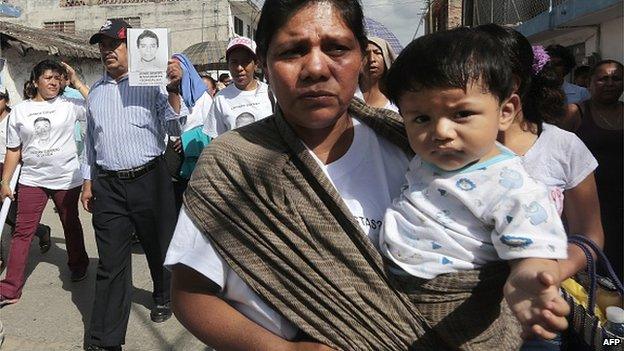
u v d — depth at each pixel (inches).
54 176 173.0
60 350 138.6
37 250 218.4
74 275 184.4
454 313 47.2
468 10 565.9
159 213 145.9
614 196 142.1
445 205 47.9
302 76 48.7
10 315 158.4
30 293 174.9
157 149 144.1
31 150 169.2
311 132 53.5
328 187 49.9
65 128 174.9
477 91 45.8
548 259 42.0
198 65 628.1
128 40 131.4
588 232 74.8
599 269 78.0
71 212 180.4
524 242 42.4
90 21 848.9
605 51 297.6
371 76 127.0
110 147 138.3
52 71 173.0
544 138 74.1
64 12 847.7
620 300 69.5
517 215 43.6
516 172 46.6
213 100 176.7
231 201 49.8
